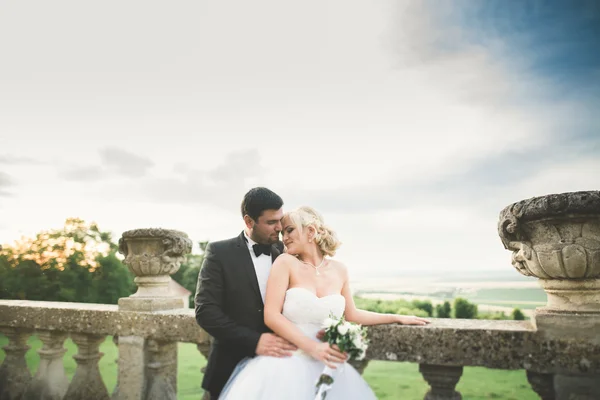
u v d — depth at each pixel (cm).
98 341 354
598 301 222
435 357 239
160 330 313
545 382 228
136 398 315
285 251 249
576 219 210
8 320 376
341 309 224
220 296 234
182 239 338
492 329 233
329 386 195
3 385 377
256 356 221
